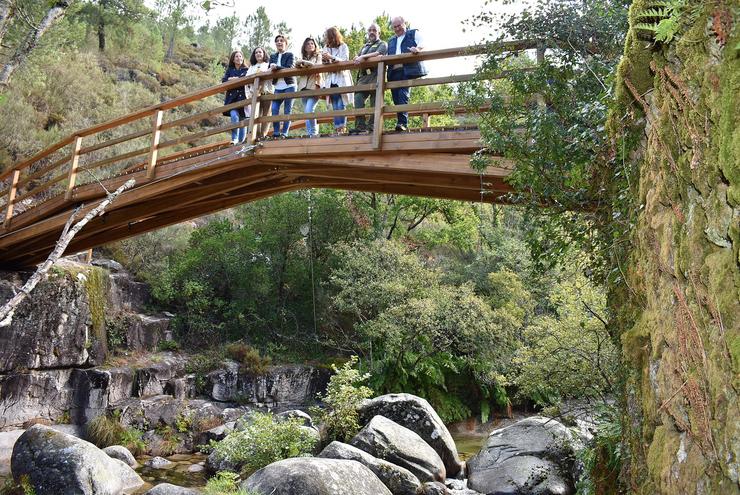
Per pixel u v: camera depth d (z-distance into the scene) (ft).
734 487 5.93
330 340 50.85
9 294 36.73
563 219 14.97
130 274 52.85
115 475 26.66
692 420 6.87
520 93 15.44
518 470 26.53
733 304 6.05
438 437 31.76
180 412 40.19
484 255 60.49
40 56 49.42
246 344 50.26
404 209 62.08
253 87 24.30
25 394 36.09
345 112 21.93
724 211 6.49
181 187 27.17
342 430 32.58
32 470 25.08
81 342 39.11
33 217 33.40
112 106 75.46
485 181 20.07
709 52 7.10
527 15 15.40
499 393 48.75
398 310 45.83
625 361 10.34
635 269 10.22
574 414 26.35
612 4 14.83
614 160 11.85
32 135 57.98
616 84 11.03
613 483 14.51
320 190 56.90
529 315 49.52
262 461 28.73
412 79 20.54
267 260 54.39
